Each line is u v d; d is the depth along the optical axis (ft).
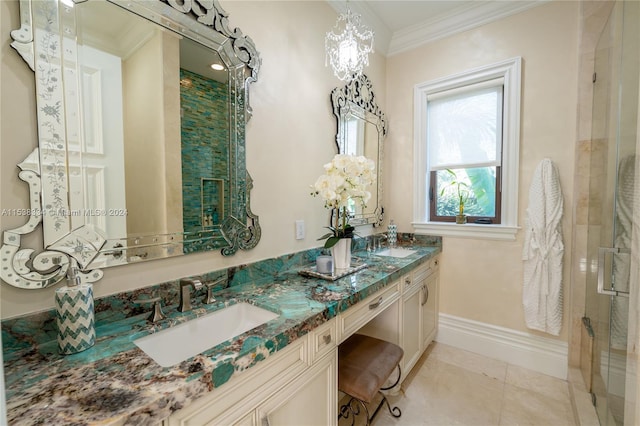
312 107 5.87
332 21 6.31
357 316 4.32
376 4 6.88
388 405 5.23
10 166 2.50
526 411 5.39
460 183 7.89
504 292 7.07
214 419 2.35
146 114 3.40
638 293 2.75
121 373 2.27
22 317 2.57
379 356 4.77
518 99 6.68
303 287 4.44
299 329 3.13
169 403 2.02
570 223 6.23
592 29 5.78
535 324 6.51
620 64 4.36
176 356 3.17
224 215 4.28
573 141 6.14
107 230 3.10
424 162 8.20
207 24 3.95
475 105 7.50
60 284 2.79
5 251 2.49
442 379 6.38
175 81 3.66
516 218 6.80
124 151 3.22
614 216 4.31
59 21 2.73
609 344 4.33
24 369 2.33
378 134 8.25
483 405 5.56
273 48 4.98
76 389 2.08
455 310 7.80
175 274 3.75
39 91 2.63
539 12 6.45
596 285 5.13
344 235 5.23
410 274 6.16
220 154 4.20
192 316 3.38
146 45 3.37
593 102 5.71
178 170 3.72
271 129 4.99
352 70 6.50
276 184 5.12
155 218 3.51
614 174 4.41
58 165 2.75
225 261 4.36
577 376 6.03
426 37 7.88
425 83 8.02
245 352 2.56
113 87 3.11
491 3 6.77
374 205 8.19
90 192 2.97
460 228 7.59
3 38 2.45
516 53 6.73
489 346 7.27
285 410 3.04
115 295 3.17
